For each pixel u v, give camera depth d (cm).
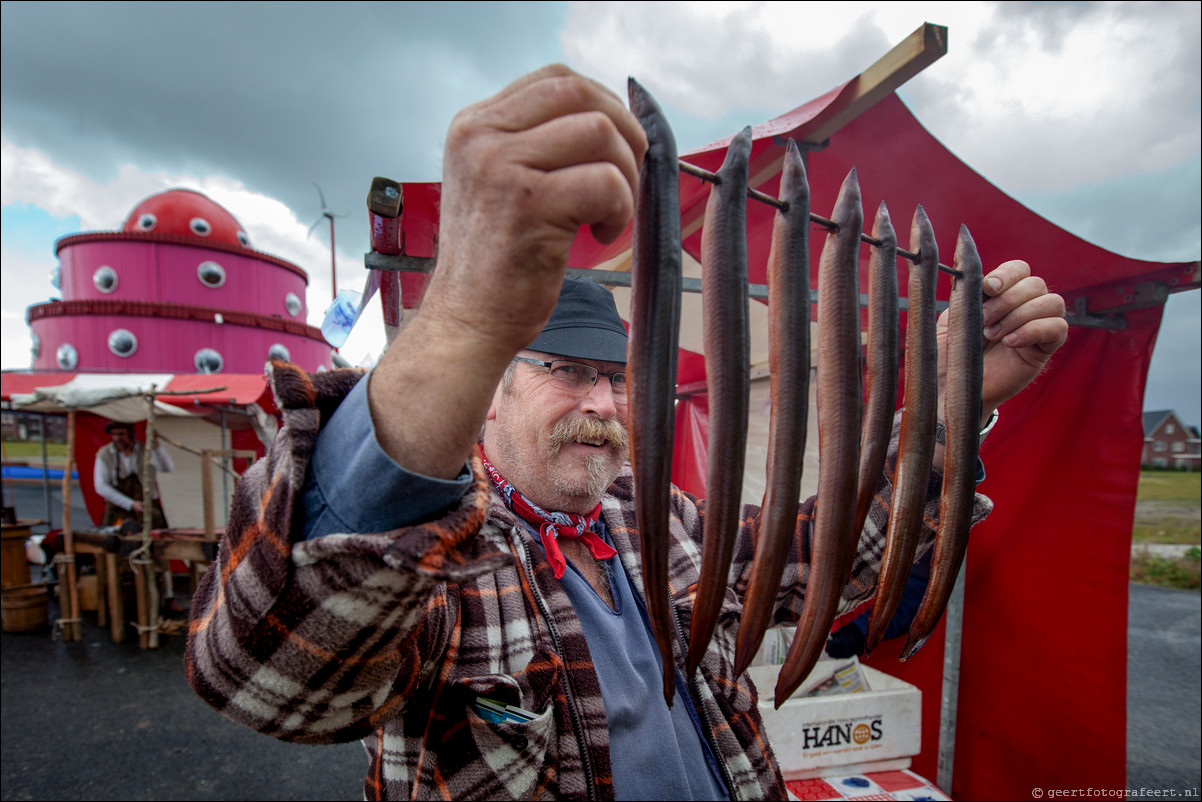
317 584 64
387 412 63
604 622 118
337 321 252
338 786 347
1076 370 257
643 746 109
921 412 96
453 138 58
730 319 75
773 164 203
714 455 75
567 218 55
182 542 542
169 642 573
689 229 250
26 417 1157
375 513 64
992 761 290
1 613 611
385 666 71
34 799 327
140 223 1688
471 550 65
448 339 61
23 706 439
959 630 286
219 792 338
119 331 1481
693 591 130
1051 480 266
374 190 168
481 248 58
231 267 1709
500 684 94
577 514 129
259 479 71
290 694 69
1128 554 241
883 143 197
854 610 139
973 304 104
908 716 254
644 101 73
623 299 293
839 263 88
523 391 126
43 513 1205
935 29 150
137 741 391
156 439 640
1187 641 626
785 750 239
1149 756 390
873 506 129
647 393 70
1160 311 232
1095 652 251
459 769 92
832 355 88
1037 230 219
